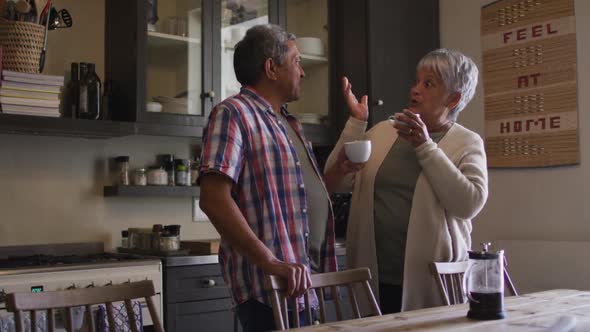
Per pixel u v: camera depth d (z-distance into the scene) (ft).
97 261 8.55
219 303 9.18
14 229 9.41
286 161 5.37
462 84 6.44
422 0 11.98
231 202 4.90
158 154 10.70
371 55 11.12
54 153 9.78
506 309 5.06
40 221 9.61
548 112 10.53
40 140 9.69
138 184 10.14
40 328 7.31
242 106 5.28
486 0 11.48
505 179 11.16
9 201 9.39
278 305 4.51
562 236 10.33
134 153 10.47
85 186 10.01
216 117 5.16
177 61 9.90
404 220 6.31
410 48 11.71
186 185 10.48
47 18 9.06
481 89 11.53
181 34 9.97
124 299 4.53
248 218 5.18
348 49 11.48
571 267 9.87
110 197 10.21
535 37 10.74
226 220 4.82
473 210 6.04
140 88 9.45
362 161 6.10
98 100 9.43
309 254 5.65
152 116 9.55
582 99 10.17
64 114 9.85
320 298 5.15
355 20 11.35
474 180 6.12
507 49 11.14
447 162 5.99
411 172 6.39
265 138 5.28
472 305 4.62
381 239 6.43
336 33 11.66
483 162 6.33
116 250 10.19
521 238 10.87
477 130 11.59
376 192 6.54
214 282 9.12
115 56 10.03
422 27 11.94
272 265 4.68
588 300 5.57
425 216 6.21
